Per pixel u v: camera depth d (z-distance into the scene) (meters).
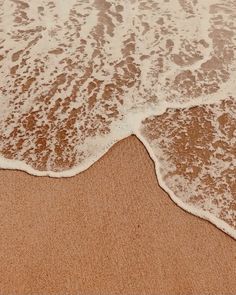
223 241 2.03
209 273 1.92
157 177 2.29
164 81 2.85
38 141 2.52
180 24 3.32
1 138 2.53
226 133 2.51
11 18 3.39
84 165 2.37
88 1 3.54
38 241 2.03
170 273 1.92
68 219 2.12
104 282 1.91
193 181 2.28
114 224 2.10
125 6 3.51
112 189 2.25
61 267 1.95
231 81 2.83
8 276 1.92
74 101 2.74
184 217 2.12
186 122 2.58
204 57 3.02
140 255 1.98
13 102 2.74
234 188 2.24
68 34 3.25
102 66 2.98
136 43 3.17
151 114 2.63
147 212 2.14
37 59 3.04
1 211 2.15
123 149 2.44
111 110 2.67
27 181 2.30
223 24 3.30
